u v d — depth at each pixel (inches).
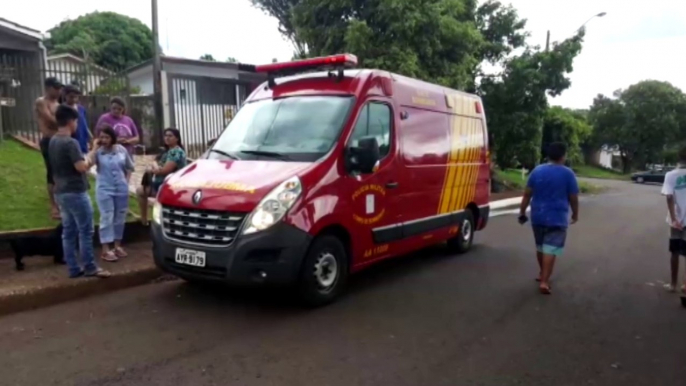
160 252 214.8
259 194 198.7
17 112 410.9
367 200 237.9
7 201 292.0
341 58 248.7
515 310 224.8
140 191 302.8
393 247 263.4
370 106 244.5
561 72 797.9
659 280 283.0
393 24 568.4
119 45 1403.8
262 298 229.3
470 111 346.6
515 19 824.3
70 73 436.8
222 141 248.2
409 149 271.7
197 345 177.8
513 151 823.1
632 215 604.7
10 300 206.2
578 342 189.8
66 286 222.5
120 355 168.9
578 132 1018.1
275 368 161.5
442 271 292.5
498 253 346.9
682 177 249.0
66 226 229.3
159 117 525.7
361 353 174.6
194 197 206.2
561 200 247.0
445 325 203.8
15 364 161.3
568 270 302.8
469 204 348.2
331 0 584.7
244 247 195.2
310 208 206.2
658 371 166.4
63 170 225.1
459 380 157.1
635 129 2322.8
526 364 169.8
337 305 224.2
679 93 2365.9
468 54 653.9
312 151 223.5
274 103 253.0
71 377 153.3
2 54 636.1
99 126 296.0
